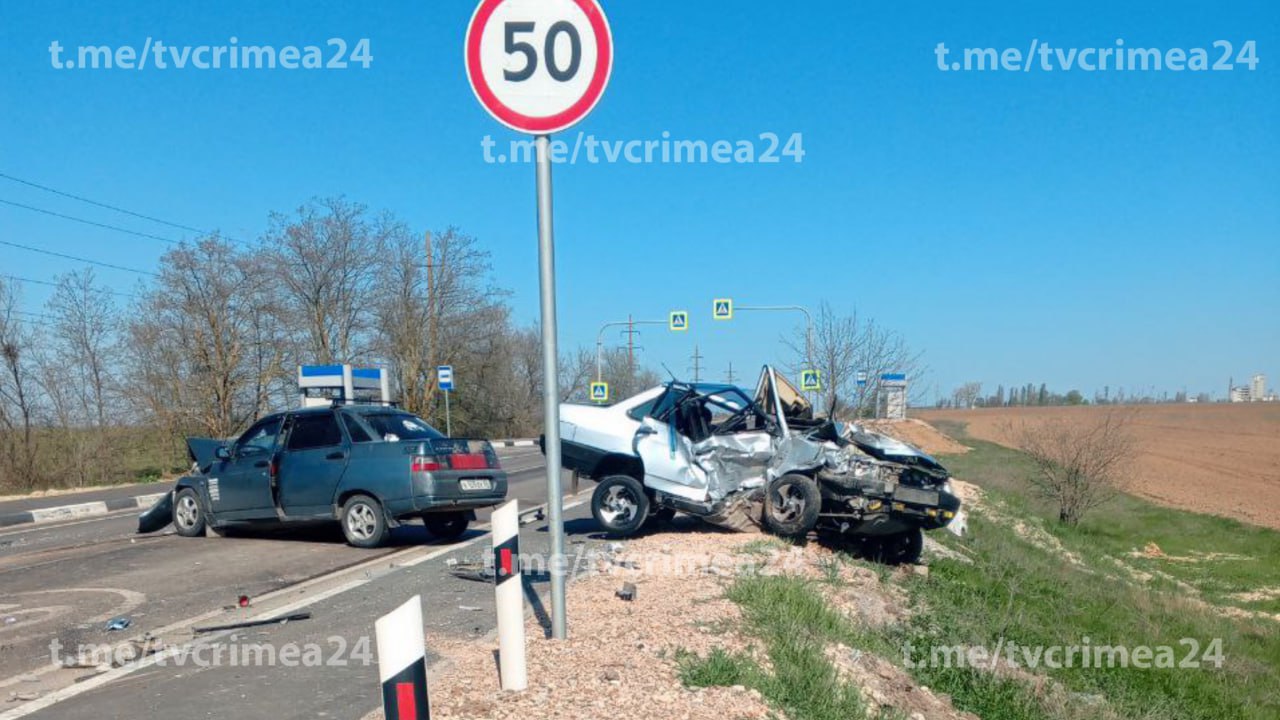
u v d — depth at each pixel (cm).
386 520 1078
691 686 513
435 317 4078
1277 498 3300
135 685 563
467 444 1141
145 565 1003
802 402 1231
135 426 2734
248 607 793
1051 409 7494
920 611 922
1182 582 1981
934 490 1064
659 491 1110
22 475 2452
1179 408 8944
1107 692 920
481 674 527
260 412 2975
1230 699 1010
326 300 3519
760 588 745
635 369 5712
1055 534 2278
